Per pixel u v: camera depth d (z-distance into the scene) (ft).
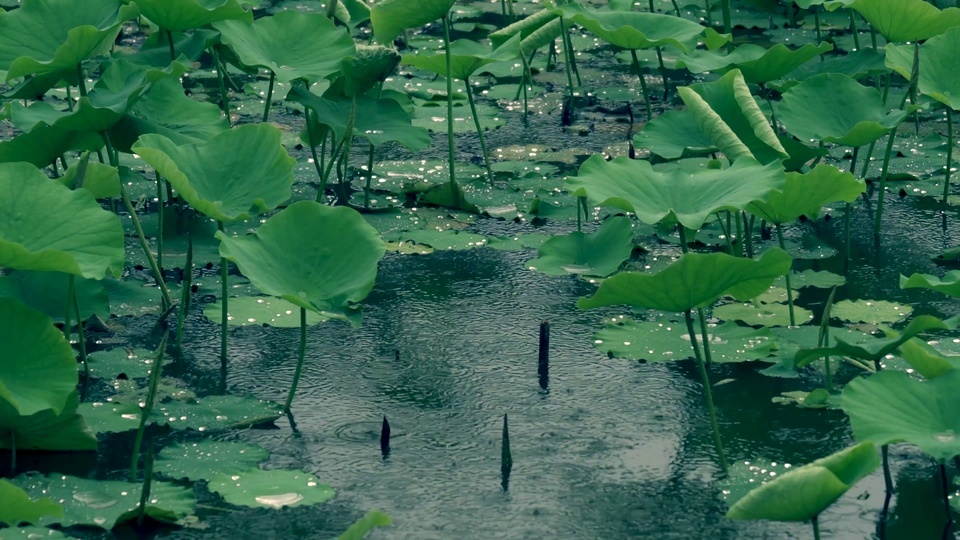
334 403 12.32
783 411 12.17
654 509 10.41
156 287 14.88
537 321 14.34
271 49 16.29
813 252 16.16
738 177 12.35
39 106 14.20
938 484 10.80
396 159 19.58
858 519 10.27
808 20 26.94
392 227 16.93
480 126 20.06
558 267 14.78
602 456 11.31
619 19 19.42
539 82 23.68
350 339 13.79
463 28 26.73
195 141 14.26
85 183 13.65
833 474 8.27
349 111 15.80
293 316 14.28
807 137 15.28
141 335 13.70
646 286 10.30
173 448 11.18
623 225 14.98
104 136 13.91
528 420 11.99
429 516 10.28
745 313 14.25
